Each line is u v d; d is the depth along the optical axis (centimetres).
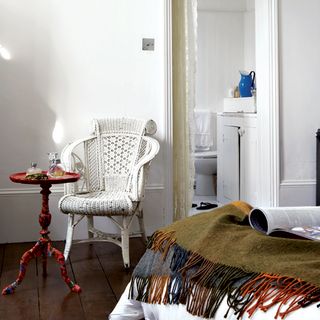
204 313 166
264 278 150
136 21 408
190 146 427
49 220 300
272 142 441
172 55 421
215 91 644
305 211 202
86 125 405
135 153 376
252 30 624
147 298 202
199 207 545
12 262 345
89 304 270
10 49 391
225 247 176
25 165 398
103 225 409
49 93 399
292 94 444
